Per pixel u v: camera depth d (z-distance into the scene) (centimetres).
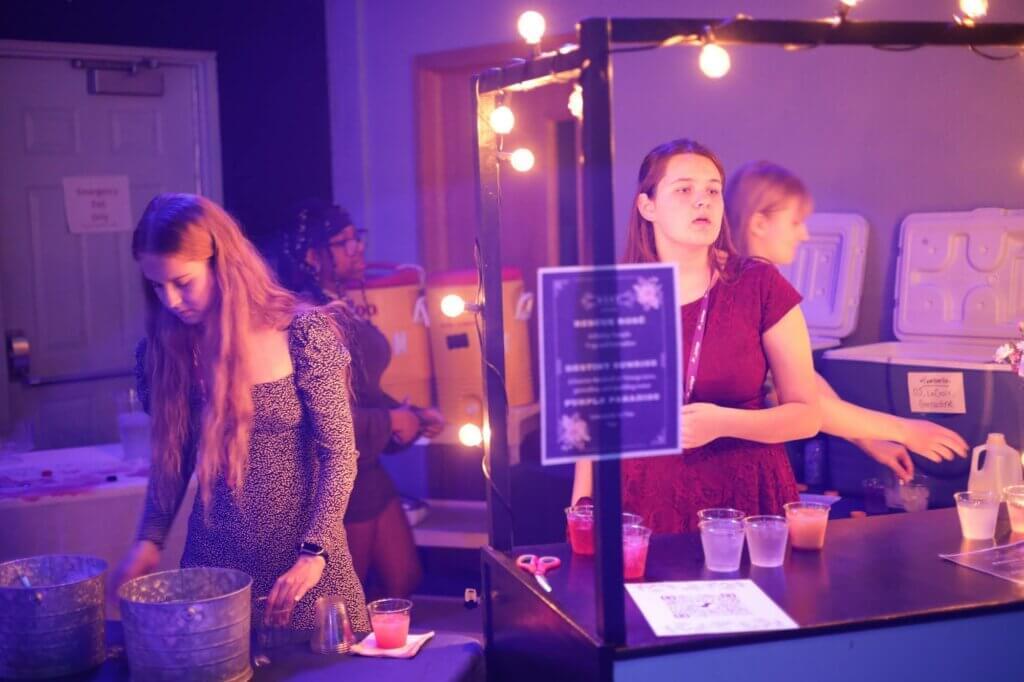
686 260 232
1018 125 327
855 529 202
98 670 179
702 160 225
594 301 149
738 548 178
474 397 415
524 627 178
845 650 154
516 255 477
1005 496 208
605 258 149
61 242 482
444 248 502
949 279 327
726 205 365
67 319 485
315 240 358
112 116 489
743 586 169
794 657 152
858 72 360
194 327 220
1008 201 331
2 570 186
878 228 359
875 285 358
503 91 189
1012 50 325
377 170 513
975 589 166
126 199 494
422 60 492
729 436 223
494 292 195
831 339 350
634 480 233
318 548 205
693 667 149
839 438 304
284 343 213
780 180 355
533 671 175
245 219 514
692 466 231
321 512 209
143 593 179
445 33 484
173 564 320
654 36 148
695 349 231
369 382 346
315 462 219
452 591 433
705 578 175
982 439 276
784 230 357
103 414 495
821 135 372
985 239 320
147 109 497
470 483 446
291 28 514
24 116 469
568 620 158
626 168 427
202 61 502
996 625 160
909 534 198
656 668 148
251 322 210
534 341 434
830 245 357
